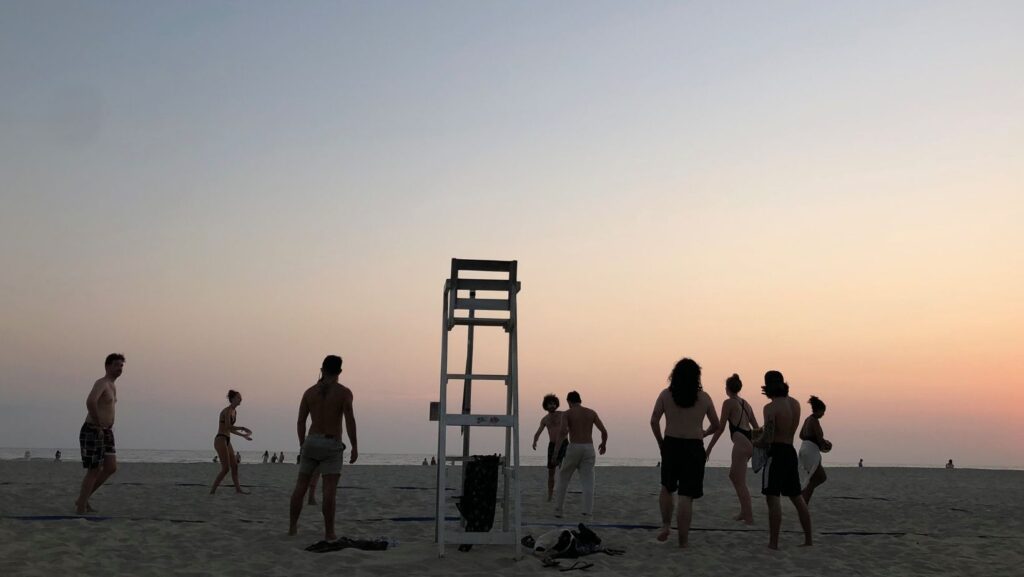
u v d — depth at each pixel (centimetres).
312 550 647
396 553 655
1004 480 2855
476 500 679
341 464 706
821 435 991
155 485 1295
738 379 955
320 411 705
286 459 9569
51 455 9244
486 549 690
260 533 739
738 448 940
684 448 732
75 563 563
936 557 718
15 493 1033
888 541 807
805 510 750
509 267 710
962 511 1224
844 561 681
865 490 1817
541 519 955
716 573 613
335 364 721
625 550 701
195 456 9919
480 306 704
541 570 600
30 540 643
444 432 671
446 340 710
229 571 561
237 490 1166
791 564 659
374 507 1036
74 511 867
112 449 885
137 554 611
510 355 699
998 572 655
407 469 2608
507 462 716
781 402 747
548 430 1195
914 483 2330
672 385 748
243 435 1173
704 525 911
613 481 2050
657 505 1173
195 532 724
